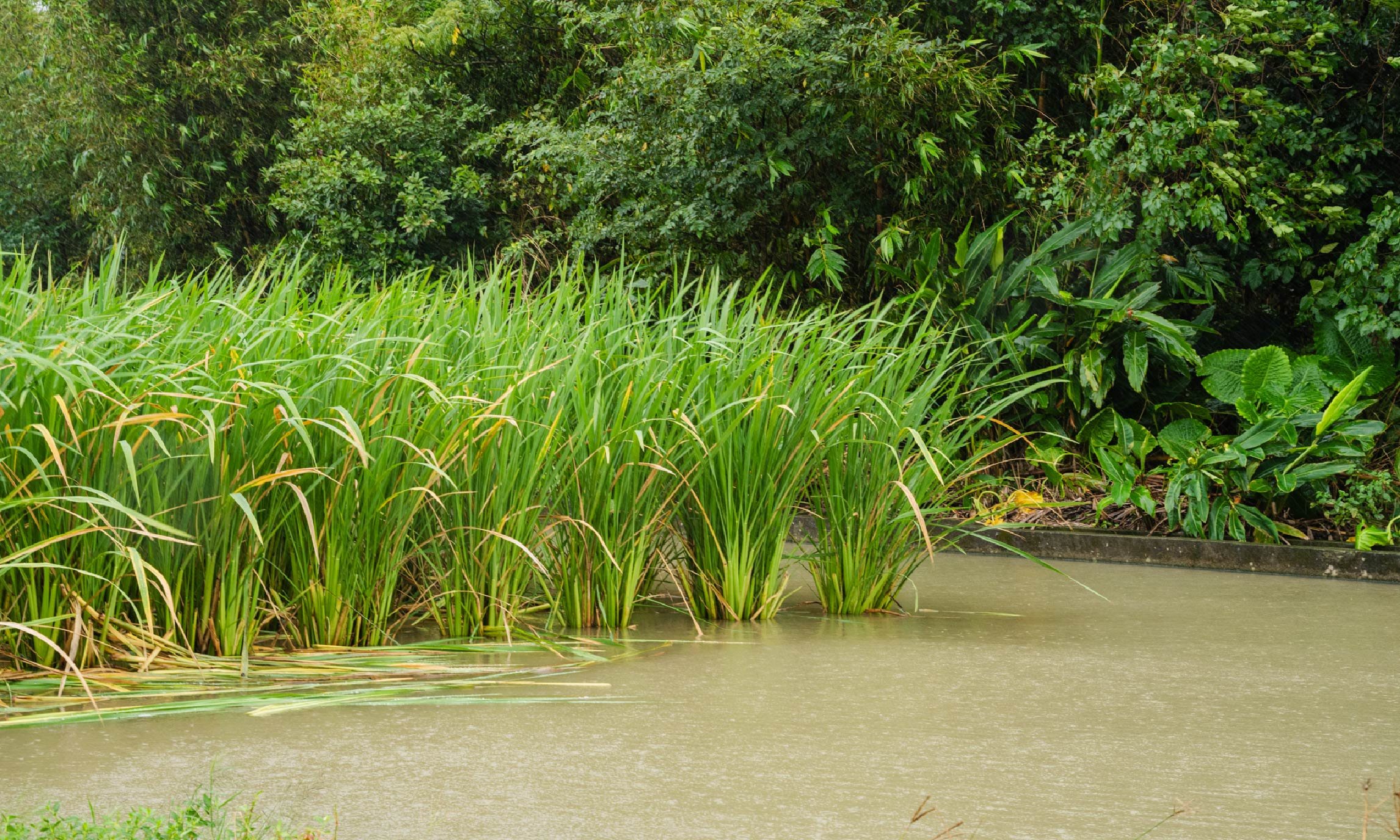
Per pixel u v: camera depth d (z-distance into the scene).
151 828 2.60
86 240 20.81
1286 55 9.83
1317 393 8.97
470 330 5.78
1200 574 7.80
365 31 15.93
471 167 14.92
